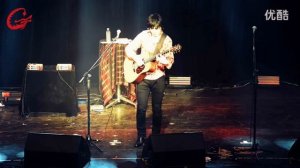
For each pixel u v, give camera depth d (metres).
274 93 10.18
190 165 5.52
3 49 11.50
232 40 11.77
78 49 11.73
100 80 8.73
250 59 11.78
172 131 7.38
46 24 11.64
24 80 8.23
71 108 8.19
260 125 7.74
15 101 9.25
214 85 10.98
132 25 11.68
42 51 11.67
